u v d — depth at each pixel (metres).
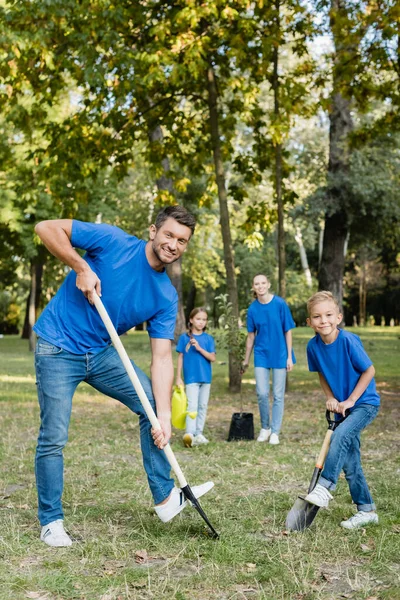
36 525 4.27
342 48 12.10
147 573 3.41
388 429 8.05
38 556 3.69
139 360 19.11
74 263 3.80
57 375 3.93
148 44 10.39
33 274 26.34
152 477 4.07
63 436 3.96
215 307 40.31
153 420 3.89
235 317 8.61
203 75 12.08
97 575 3.42
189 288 38.03
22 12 10.37
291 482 5.46
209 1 9.76
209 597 3.16
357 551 3.79
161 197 12.59
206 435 7.91
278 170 11.95
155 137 19.20
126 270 3.92
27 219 22.52
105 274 3.90
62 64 11.18
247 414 7.56
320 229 35.91
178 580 3.32
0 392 12.23
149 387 4.08
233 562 3.57
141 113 12.34
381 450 6.76
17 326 55.22
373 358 18.75
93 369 4.01
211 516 4.45
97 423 8.74
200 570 3.47
